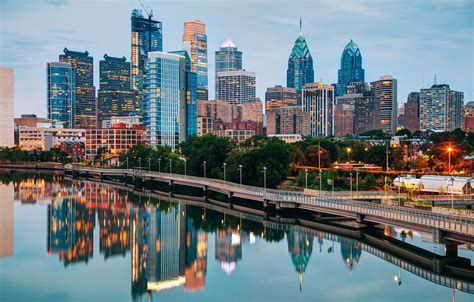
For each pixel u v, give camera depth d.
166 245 133.12
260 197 174.88
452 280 96.94
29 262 117.56
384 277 99.56
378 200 160.50
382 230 138.38
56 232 149.38
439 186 174.00
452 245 105.69
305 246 125.38
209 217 172.00
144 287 99.75
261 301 90.25
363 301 87.75
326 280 99.50
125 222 164.88
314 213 167.00
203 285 100.06
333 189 184.00
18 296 95.00
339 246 124.12
